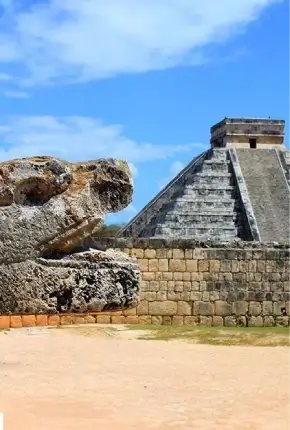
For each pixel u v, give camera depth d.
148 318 27.23
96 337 22.38
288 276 28.14
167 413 10.18
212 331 24.92
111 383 13.04
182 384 13.15
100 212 6.37
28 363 15.88
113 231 68.62
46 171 6.16
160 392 12.15
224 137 80.12
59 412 9.82
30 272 6.00
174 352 18.97
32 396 11.12
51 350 18.75
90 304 6.21
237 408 10.79
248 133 79.19
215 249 27.88
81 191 6.31
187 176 74.75
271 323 27.88
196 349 19.86
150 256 27.45
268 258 28.14
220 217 66.00
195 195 68.25
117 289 6.33
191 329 25.53
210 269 27.81
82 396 11.38
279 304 28.02
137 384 13.00
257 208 68.81
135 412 10.16
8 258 5.95
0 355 17.41
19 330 23.48
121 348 19.69
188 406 10.84
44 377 13.54
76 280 6.17
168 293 27.47
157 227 65.25
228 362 16.86
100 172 6.46
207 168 72.00
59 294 6.11
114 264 6.36
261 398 11.74
